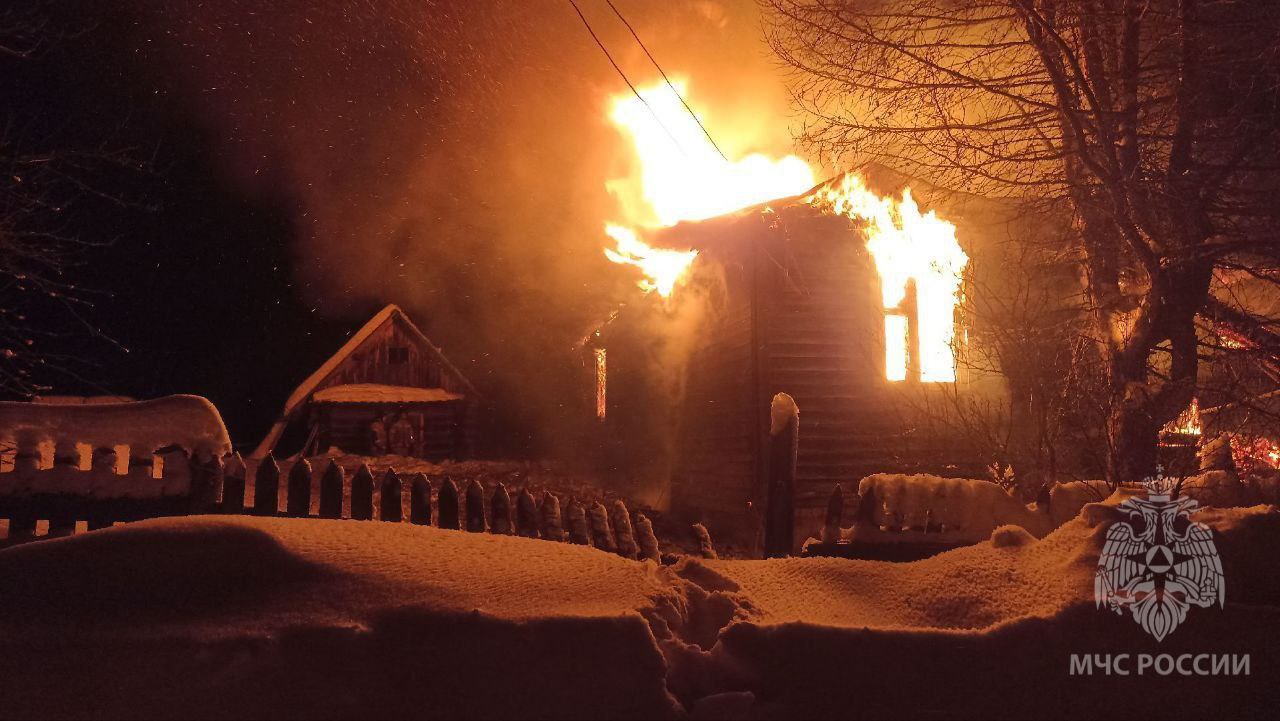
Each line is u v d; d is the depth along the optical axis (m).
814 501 11.28
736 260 12.87
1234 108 7.46
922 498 5.85
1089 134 7.80
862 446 11.59
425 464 18.73
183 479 5.66
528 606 3.11
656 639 3.13
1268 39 7.20
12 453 5.57
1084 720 3.03
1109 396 7.35
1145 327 7.34
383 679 2.90
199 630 2.97
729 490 12.98
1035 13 7.13
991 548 3.88
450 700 2.88
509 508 5.49
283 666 2.88
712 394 14.16
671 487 16.25
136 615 3.07
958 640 3.13
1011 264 9.46
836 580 3.80
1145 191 7.24
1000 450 8.34
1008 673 3.10
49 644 2.95
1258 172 7.54
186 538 3.37
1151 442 7.05
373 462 18.22
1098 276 7.98
